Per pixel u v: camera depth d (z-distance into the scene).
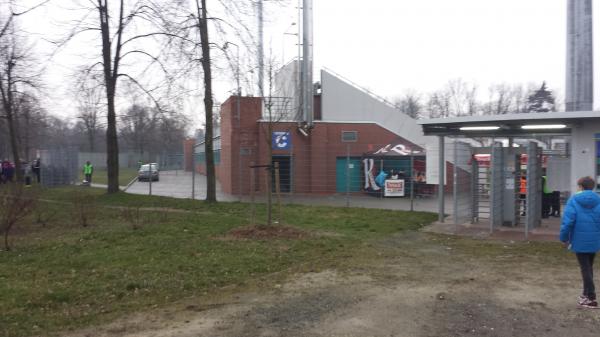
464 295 6.88
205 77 18.80
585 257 6.39
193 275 7.95
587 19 13.27
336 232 12.49
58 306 6.46
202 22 18.53
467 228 13.25
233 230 12.04
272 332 5.45
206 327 5.62
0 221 11.08
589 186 6.47
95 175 49.38
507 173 13.62
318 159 26.48
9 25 25.02
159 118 22.47
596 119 11.24
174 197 22.06
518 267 8.64
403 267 8.66
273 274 8.15
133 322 5.82
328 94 29.94
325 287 7.32
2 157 53.50
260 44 19.56
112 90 21.67
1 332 5.47
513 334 5.39
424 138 30.31
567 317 5.95
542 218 15.67
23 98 28.20
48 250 10.02
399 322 5.77
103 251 9.78
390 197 24.22
